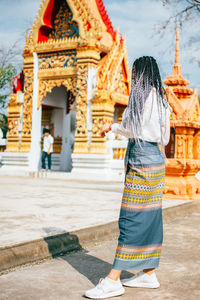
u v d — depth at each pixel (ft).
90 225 15.98
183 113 26.86
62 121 59.36
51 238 13.67
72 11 49.06
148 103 9.86
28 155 52.42
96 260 12.72
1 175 51.75
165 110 10.23
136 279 10.19
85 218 17.80
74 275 11.05
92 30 47.96
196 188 27.96
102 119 47.06
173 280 10.75
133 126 9.73
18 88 55.11
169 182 27.25
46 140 51.75
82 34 48.24
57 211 19.85
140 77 10.00
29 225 15.75
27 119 53.26
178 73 28.73
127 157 10.00
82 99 48.52
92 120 47.75
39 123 53.31
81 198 26.11
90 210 20.43
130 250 9.45
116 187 36.76
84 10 48.39
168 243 15.25
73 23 50.55
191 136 27.43
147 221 9.62
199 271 11.60
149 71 10.05
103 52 50.14
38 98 52.85
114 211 20.17
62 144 59.62
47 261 12.54
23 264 11.91
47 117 60.49
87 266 12.00
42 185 36.60
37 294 9.45
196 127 27.30
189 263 12.44
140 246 9.57
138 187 9.65
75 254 13.51
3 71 75.46
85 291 9.75
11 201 23.53
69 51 50.24
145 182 9.65
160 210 10.01
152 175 9.71
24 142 53.26
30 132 52.95
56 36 52.21
